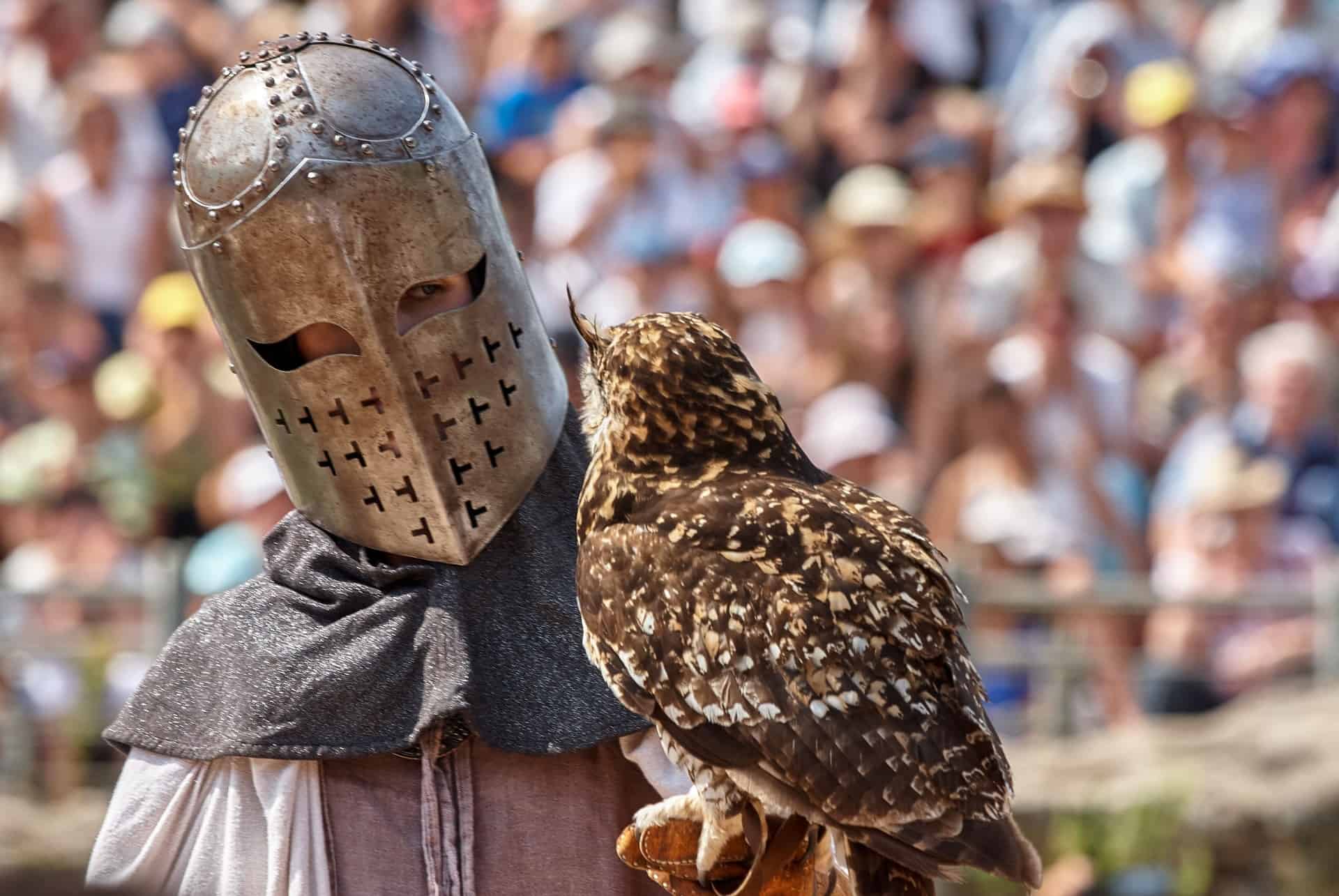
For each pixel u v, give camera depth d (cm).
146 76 1825
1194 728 1354
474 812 562
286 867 552
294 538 579
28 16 1847
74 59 1861
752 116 1836
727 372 554
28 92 1844
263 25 1916
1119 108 1878
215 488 1497
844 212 1684
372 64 563
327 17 1939
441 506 558
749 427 552
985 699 519
